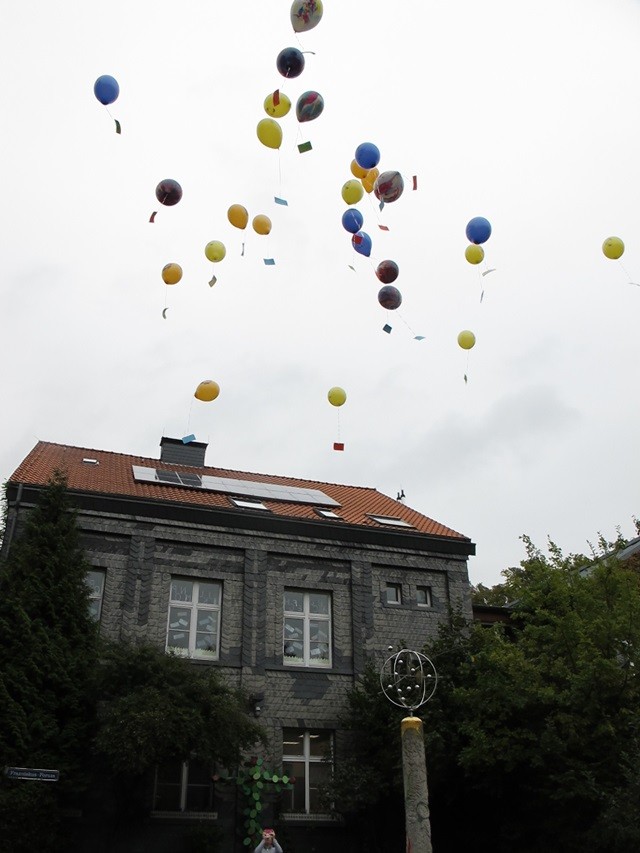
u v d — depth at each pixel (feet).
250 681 66.85
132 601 65.87
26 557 59.57
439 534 79.15
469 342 52.37
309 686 68.64
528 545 67.72
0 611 57.36
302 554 73.15
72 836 55.62
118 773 55.31
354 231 46.88
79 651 57.82
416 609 74.79
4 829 50.47
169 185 46.26
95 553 66.49
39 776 51.11
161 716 50.83
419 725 36.99
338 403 55.67
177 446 87.35
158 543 68.80
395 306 49.65
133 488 73.10
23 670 55.36
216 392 52.70
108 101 41.32
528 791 55.93
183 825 59.98
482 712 55.01
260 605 69.72
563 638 55.16
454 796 60.44
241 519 71.51
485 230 47.32
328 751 66.74
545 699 51.93
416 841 34.71
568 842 51.19
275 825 62.13
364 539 75.20
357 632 71.82
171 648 66.39
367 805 60.85
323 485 93.86
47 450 80.84
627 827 43.73
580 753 51.49
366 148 43.57
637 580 59.52
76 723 55.67
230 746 54.24
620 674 51.13
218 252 48.47
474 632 64.39
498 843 58.85
